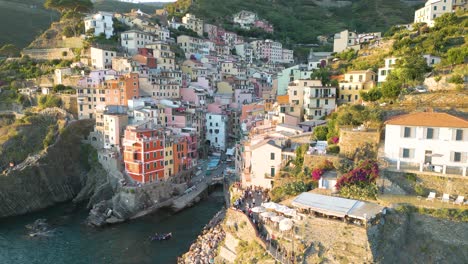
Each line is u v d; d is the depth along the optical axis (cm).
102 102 14088
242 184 8712
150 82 14825
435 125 5578
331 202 5225
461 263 4653
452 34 12225
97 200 11344
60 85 15262
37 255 8194
